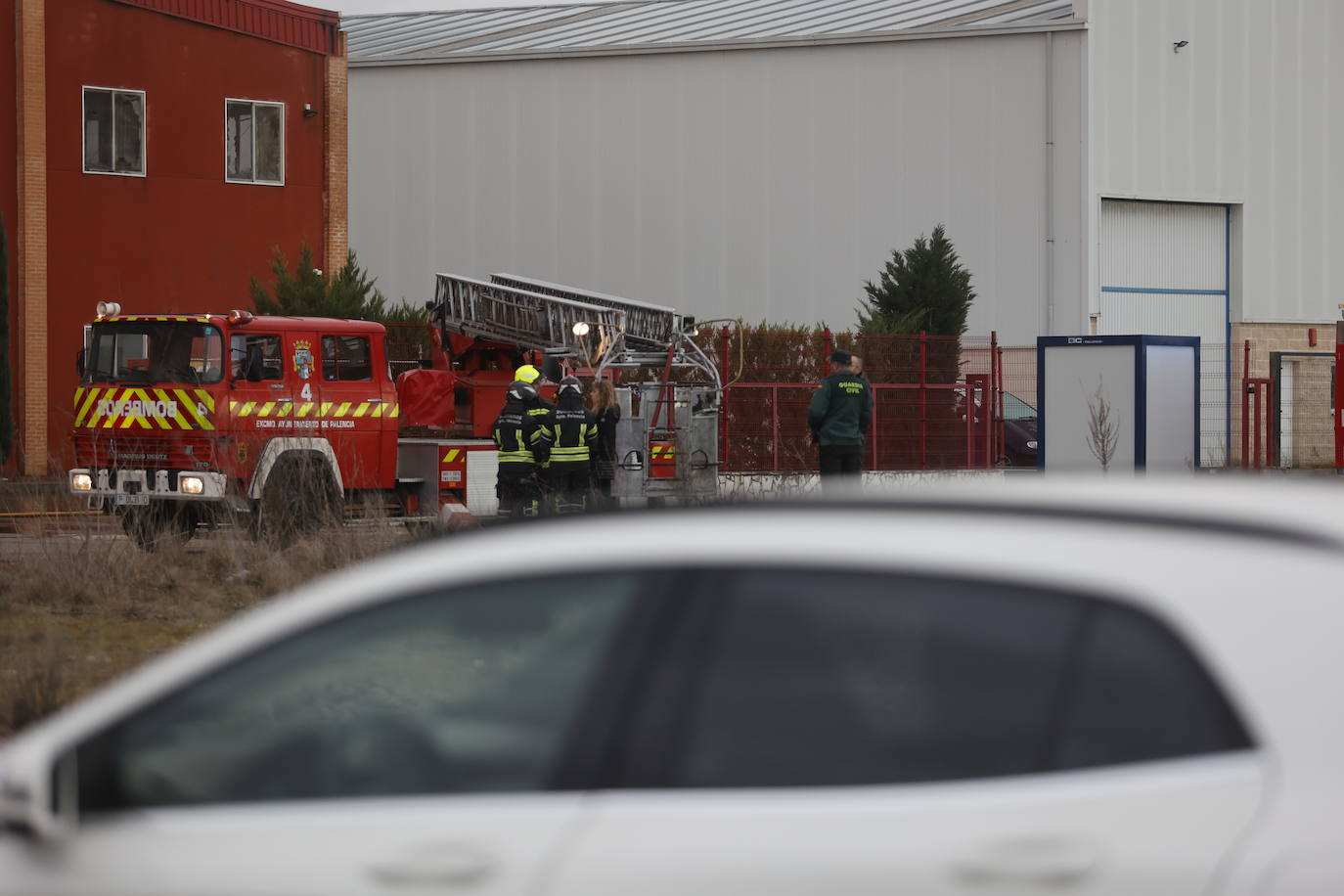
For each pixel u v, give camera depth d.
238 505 36.59
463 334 46.94
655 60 100.00
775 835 5.95
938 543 6.24
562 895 6.09
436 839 6.39
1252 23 94.88
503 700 6.62
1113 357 48.44
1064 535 6.11
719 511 6.76
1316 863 5.21
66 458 46.12
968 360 68.44
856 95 95.94
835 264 96.62
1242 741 5.51
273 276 69.81
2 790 6.94
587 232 101.62
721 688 6.28
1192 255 95.12
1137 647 5.76
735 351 63.47
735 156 98.69
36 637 24.61
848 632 6.21
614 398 42.31
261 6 69.62
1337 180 98.06
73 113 64.81
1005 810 5.74
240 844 6.64
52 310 64.19
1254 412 75.94
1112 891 5.46
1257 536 5.89
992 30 92.25
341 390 38.72
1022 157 92.19
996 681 5.95
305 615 6.91
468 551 6.92
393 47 110.25
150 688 6.95
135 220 66.38
